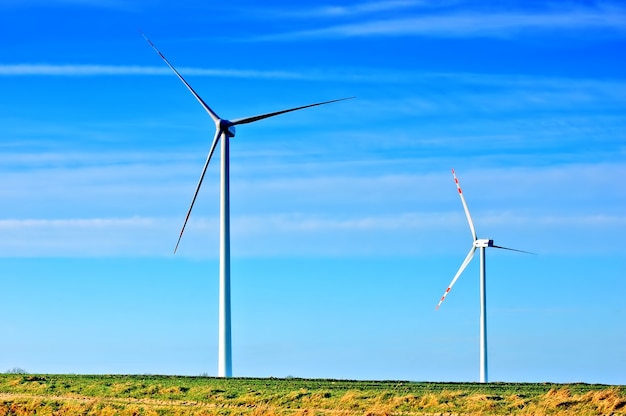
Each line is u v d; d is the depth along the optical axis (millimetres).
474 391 90750
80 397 101625
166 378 109500
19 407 96750
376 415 82938
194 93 111688
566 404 81250
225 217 109875
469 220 118688
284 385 100625
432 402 85562
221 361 109188
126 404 95000
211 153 110250
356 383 102062
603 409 78625
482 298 117750
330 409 87938
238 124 111062
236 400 94500
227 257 109625
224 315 109188
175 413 89438
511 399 85188
